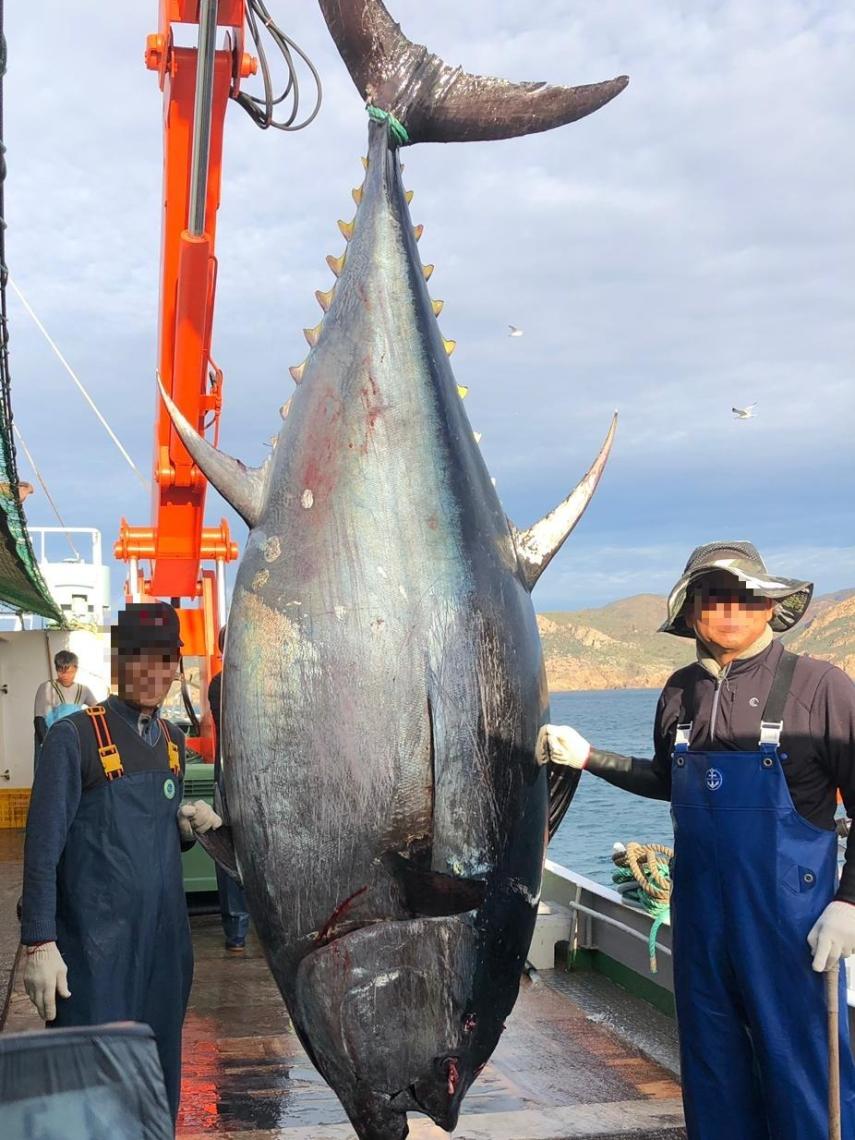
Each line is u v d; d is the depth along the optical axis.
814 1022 2.18
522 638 2.22
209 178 4.83
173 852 2.51
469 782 2.07
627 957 4.44
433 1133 2.93
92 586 11.65
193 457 2.21
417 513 2.18
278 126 4.21
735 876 2.24
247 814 2.06
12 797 9.40
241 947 5.25
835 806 2.33
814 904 2.21
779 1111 2.18
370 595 2.08
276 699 2.04
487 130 2.68
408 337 2.36
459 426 2.36
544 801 2.26
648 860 4.28
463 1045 2.08
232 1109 3.21
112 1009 2.36
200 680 6.87
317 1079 3.47
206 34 4.22
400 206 2.53
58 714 7.27
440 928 2.05
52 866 2.32
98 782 2.42
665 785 2.55
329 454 2.20
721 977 2.28
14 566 6.64
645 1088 3.30
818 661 2.34
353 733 2.02
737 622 2.35
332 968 2.02
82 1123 1.14
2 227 2.49
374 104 2.65
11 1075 1.14
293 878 2.03
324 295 2.58
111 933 2.38
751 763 2.26
